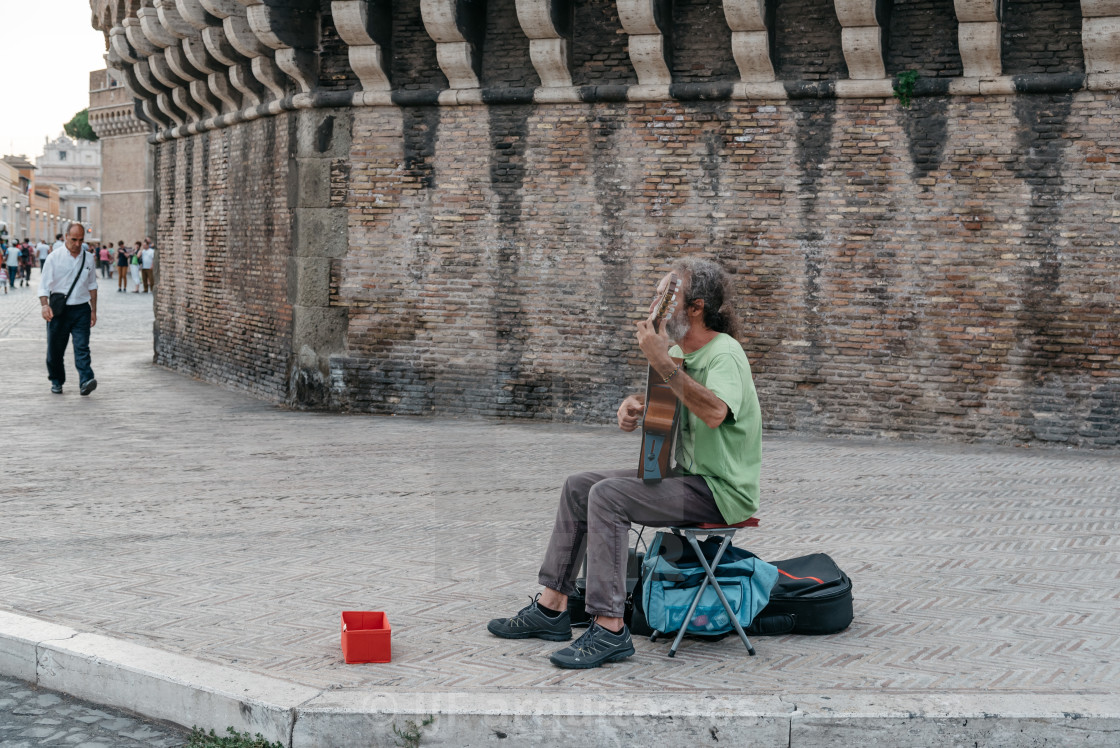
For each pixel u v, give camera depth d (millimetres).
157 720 4168
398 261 12961
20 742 3939
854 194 11445
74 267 14000
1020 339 11078
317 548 6348
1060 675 4293
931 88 11008
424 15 12203
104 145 53844
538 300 12547
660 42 11695
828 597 4797
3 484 8328
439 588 5469
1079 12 10586
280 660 4391
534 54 12133
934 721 3805
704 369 4504
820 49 11445
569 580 4562
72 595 5320
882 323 11492
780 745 3824
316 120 13125
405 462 9547
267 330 14258
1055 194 10836
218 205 15906
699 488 4449
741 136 11734
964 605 5305
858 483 8734
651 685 4133
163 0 14672
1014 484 8773
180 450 10086
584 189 12305
